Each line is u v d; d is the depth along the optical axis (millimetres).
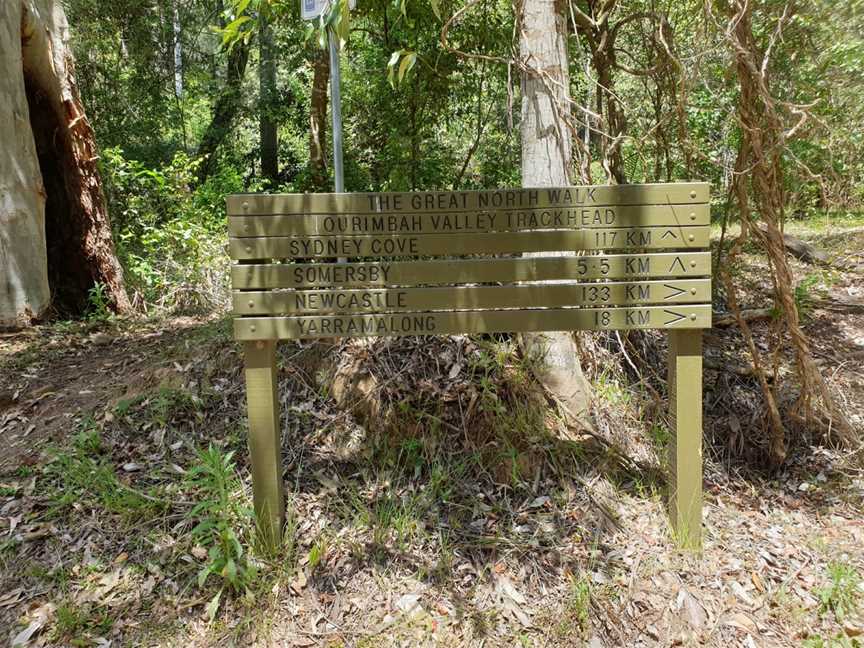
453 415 3357
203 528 2664
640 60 5297
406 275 2742
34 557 2811
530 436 3293
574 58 5723
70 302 6117
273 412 2799
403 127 6844
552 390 3504
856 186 5398
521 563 2816
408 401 3381
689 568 2838
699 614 2641
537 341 3545
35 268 5582
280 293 2736
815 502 3506
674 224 2713
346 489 3168
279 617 2588
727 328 4898
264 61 13039
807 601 2760
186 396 3646
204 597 2652
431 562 2816
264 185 11750
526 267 2750
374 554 2838
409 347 3596
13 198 5422
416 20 5855
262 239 2729
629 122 5359
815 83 3857
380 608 2635
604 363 3920
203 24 11672
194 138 15461
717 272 5098
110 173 7184
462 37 6027
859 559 3016
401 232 2734
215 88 13750
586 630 2553
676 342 2830
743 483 3658
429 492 3123
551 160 3469
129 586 2693
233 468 3109
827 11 3549
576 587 2672
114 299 6094
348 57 8422
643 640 2547
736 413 4047
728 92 4738
